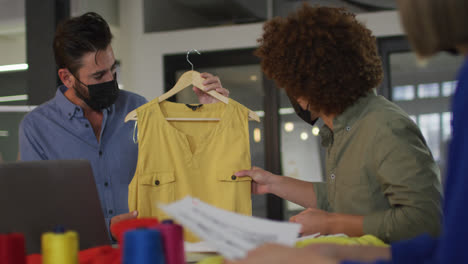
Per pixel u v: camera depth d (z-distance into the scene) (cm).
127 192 207
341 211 144
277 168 451
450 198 67
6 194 106
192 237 171
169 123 183
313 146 454
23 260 93
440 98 441
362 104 138
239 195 175
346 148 141
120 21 486
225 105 188
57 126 200
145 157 172
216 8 469
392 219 124
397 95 450
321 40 130
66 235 92
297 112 155
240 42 459
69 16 379
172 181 172
